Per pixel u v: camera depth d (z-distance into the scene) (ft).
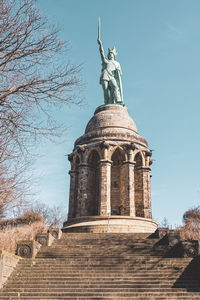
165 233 98.84
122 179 143.43
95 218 128.36
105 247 83.05
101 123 157.48
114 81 171.12
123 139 148.36
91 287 59.36
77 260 72.49
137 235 100.83
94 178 150.51
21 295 57.98
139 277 62.34
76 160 155.22
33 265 69.62
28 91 50.85
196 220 122.42
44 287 60.23
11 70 49.60
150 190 148.56
